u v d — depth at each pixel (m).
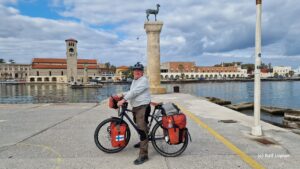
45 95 78.88
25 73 162.75
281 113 17.39
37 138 5.97
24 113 9.83
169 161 4.43
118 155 4.76
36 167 4.16
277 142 5.62
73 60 123.44
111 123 4.87
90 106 11.97
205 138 5.95
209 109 10.77
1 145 5.41
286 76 186.88
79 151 4.98
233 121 8.07
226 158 4.57
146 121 4.55
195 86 109.69
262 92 64.38
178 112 4.60
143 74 4.65
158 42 19.50
